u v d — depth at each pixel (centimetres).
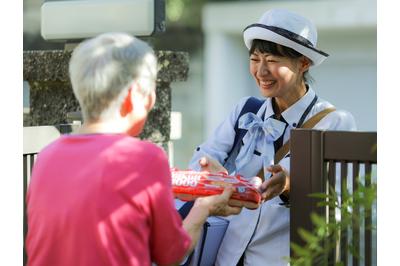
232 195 307
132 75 256
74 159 254
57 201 250
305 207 318
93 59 255
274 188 321
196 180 314
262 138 353
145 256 248
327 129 339
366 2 977
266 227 342
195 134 1064
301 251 268
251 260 347
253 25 342
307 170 317
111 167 247
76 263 244
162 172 251
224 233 354
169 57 495
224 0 1017
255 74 349
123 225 244
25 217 377
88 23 486
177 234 256
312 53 340
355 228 297
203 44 1034
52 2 503
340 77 1021
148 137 489
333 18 991
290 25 337
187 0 1021
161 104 498
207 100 1055
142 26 467
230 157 367
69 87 498
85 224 244
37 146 374
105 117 257
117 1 475
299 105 349
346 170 310
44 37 507
